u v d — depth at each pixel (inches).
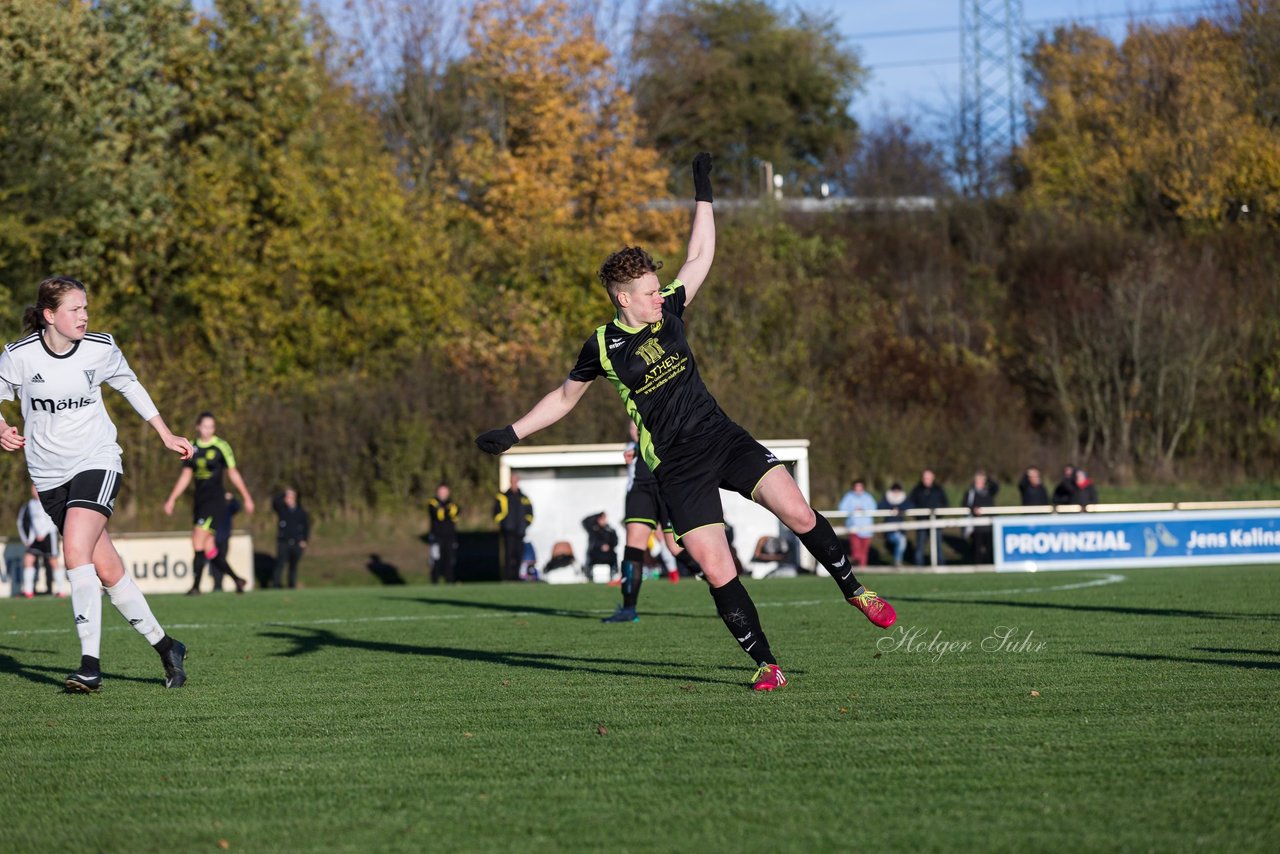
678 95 5012.3
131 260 3041.3
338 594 1534.2
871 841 323.3
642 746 448.5
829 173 5310.0
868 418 2997.0
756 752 433.1
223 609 1214.9
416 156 4015.8
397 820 355.9
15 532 2493.8
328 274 3142.2
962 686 570.6
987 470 3031.5
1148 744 431.8
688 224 3848.4
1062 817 341.7
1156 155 3686.0
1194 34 3809.1
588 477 2175.2
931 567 2119.8
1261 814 341.7
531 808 365.1
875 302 3629.4
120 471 618.5
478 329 3253.0
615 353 546.0
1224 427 3110.2
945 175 4611.2
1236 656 668.1
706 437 557.9
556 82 3816.4
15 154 2736.2
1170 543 1843.0
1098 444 3201.3
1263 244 3383.4
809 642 776.3
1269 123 3636.8
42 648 844.6
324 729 499.5
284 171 3164.4
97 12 3021.7
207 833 347.6
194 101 3223.4
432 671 674.2
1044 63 4288.9
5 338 2785.4
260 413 2819.9
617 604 1206.3
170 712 550.0
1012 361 3400.6
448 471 2866.6
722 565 563.2
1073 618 901.8
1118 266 3430.1
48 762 446.0
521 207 3523.6
